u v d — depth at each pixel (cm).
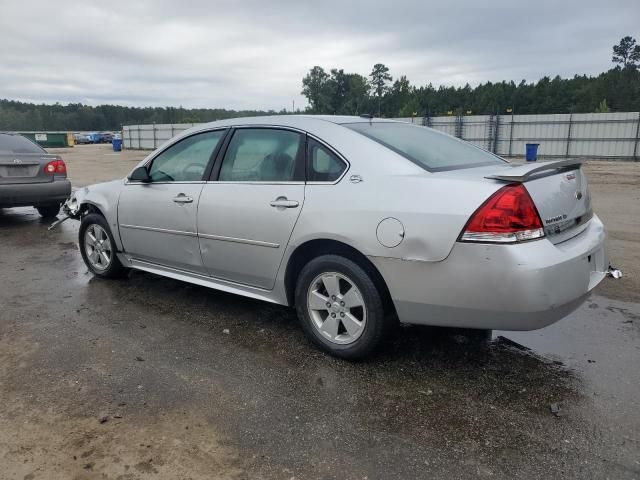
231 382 312
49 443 253
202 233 401
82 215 542
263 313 426
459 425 266
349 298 327
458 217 276
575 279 283
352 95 8419
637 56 9875
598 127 3162
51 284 509
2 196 788
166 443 253
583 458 239
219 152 403
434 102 8375
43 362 338
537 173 292
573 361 335
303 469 234
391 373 322
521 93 8162
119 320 412
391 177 308
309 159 345
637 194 1274
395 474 230
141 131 5334
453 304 284
